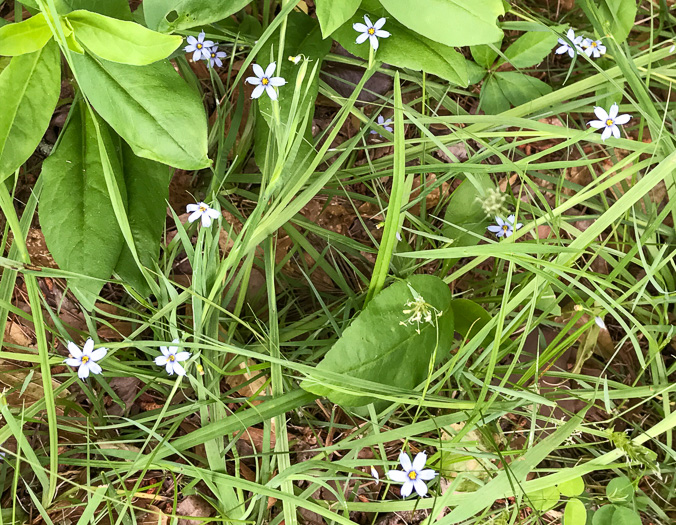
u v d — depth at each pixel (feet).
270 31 0.87
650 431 0.91
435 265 1.16
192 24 0.85
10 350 1.00
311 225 1.03
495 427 0.98
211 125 1.17
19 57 0.82
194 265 0.86
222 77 1.18
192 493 0.93
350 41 0.99
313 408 1.04
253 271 1.10
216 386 0.93
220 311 0.97
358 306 1.04
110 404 1.01
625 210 0.87
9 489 0.93
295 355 1.00
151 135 0.85
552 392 0.97
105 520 0.93
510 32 1.28
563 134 0.99
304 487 1.00
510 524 0.87
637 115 1.27
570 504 0.90
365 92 1.21
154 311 0.93
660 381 1.03
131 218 0.92
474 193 1.09
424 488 0.81
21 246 0.80
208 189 1.08
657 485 1.04
